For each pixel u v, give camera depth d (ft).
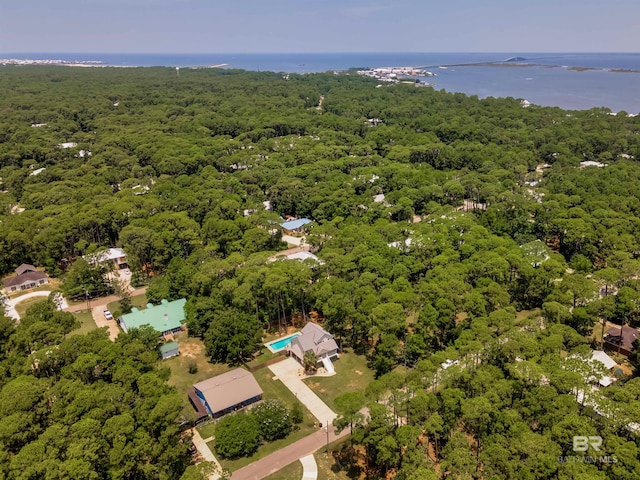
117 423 170.30
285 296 290.76
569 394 186.19
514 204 414.41
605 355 238.68
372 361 260.42
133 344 221.05
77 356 211.41
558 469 155.02
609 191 437.58
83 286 332.80
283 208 480.23
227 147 631.56
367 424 186.39
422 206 467.11
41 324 229.04
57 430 163.94
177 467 180.55
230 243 372.99
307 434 208.13
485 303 258.16
